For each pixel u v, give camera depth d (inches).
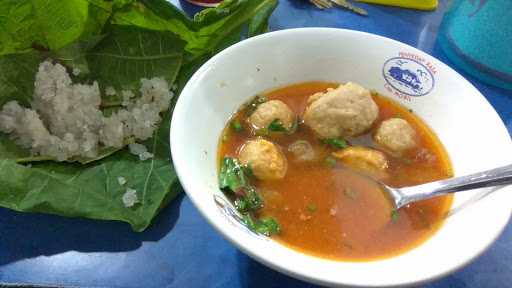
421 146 36.1
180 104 30.4
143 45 42.5
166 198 35.1
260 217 30.7
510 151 30.2
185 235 34.3
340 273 23.8
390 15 57.6
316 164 34.6
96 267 32.2
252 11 43.9
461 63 51.1
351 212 31.6
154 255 33.1
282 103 36.8
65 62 40.7
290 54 37.9
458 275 33.2
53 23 38.3
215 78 33.7
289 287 32.1
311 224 30.7
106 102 41.1
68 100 38.8
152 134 39.2
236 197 30.7
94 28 41.5
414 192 31.6
